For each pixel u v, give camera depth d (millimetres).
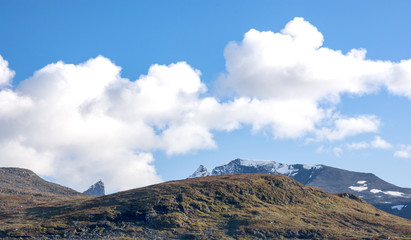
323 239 132125
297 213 162375
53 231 131750
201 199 162000
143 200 157250
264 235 133250
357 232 146625
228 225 142000
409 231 151000
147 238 127250
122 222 139750
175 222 139125
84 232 131750
